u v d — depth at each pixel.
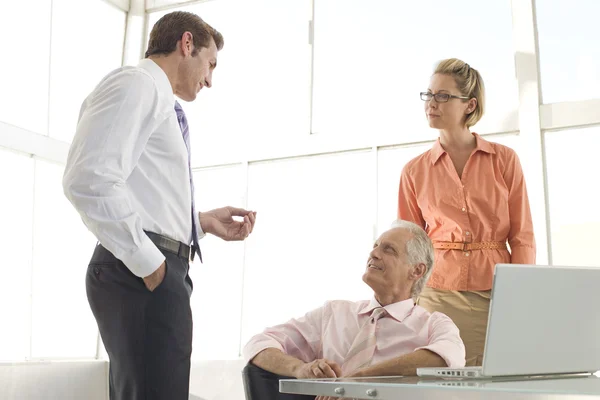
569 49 4.04
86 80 5.68
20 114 5.15
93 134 1.76
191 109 5.44
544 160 4.01
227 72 5.35
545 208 3.94
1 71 5.02
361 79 4.78
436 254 2.87
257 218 5.04
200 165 5.33
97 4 5.75
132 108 1.81
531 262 2.83
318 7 5.05
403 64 4.63
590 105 3.89
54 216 5.32
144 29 5.90
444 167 2.91
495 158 2.88
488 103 4.22
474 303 2.76
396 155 4.58
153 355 1.79
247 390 2.04
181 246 1.92
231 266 5.07
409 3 4.66
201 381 4.66
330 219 4.76
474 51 4.36
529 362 1.35
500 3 4.30
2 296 4.91
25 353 5.00
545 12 4.13
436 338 2.03
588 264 3.82
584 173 3.90
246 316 4.96
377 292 2.20
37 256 5.16
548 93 4.07
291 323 2.22
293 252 4.86
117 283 1.79
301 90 5.01
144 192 1.87
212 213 2.38
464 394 1.16
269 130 5.08
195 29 2.10
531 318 1.33
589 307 1.39
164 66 2.06
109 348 1.83
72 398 4.57
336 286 4.68
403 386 1.23
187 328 1.87
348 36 4.88
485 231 2.81
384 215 4.56
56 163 5.36
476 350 2.74
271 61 5.17
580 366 1.42
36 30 5.29
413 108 4.55
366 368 1.90
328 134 4.81
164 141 1.92
